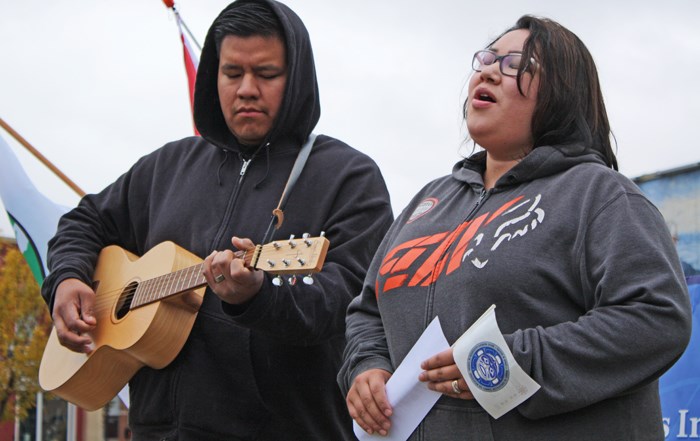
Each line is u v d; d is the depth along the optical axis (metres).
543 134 3.02
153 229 4.33
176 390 3.96
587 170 2.85
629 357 2.54
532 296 2.74
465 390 2.70
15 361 23.80
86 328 4.19
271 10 4.18
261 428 3.90
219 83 4.18
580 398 2.55
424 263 3.02
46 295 4.39
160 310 3.94
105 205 4.61
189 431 3.92
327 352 4.01
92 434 32.38
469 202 3.10
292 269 3.33
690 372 4.35
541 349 2.59
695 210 4.80
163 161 4.52
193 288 3.81
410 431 2.87
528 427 2.66
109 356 4.14
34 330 24.02
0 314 23.56
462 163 3.34
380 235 4.06
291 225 4.00
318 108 4.32
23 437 31.45
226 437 3.88
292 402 3.92
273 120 4.13
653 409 2.73
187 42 6.69
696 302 4.38
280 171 4.14
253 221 4.05
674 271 2.63
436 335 2.84
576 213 2.77
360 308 3.36
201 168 4.36
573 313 2.74
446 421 2.79
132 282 4.20
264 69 4.10
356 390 3.00
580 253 2.72
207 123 4.34
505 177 2.98
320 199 4.04
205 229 4.14
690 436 4.32
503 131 3.03
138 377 4.15
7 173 6.33
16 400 24.03
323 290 3.74
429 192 3.39
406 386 2.87
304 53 4.21
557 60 3.02
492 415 2.63
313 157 4.15
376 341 3.18
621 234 2.66
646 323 2.54
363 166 4.15
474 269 2.82
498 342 2.60
